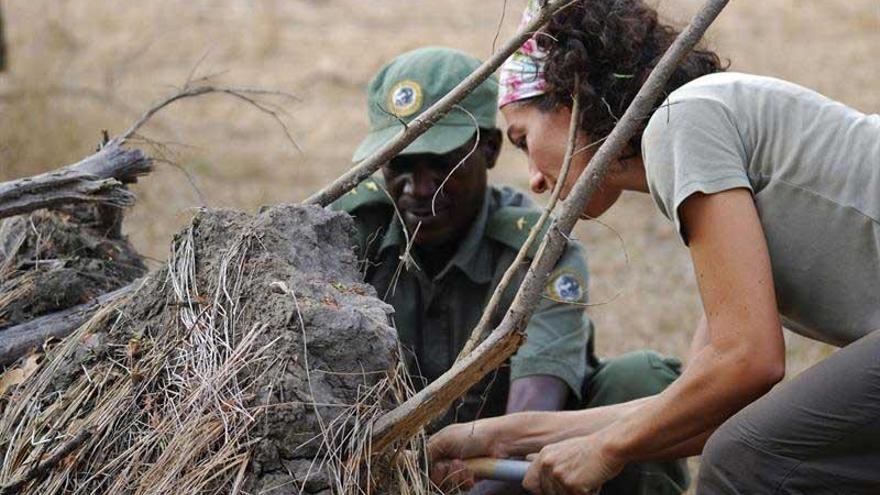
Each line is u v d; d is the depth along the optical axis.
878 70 10.45
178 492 2.48
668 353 5.43
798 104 2.70
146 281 2.90
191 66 10.34
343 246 2.83
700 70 2.96
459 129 3.42
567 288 3.42
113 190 3.12
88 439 2.67
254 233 2.74
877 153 2.63
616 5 2.91
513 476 2.99
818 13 12.20
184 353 2.68
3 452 2.79
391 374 2.61
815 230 2.64
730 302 2.57
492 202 3.59
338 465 2.52
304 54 10.91
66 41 9.74
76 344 2.89
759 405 2.62
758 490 2.62
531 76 2.98
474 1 12.78
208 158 7.96
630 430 2.73
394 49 11.07
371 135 3.53
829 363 2.57
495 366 2.57
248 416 2.51
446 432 3.09
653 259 6.62
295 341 2.55
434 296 3.48
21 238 3.44
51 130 6.85
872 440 2.54
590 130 2.94
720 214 2.58
